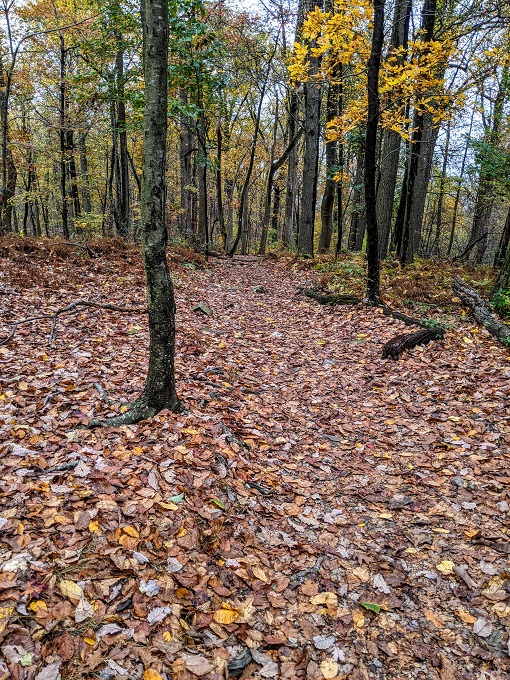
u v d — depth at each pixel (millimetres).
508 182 14594
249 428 4875
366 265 13055
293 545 3285
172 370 4484
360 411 5715
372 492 4105
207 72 12312
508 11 8867
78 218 19125
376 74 8047
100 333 6746
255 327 9258
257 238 50250
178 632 2383
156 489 3346
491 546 3330
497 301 8320
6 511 2881
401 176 21312
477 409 5277
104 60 13789
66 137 18047
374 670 2398
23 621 2219
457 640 2605
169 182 32844
